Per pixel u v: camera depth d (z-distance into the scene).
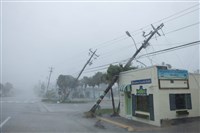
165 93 20.00
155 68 20.11
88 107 44.09
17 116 26.50
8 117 25.38
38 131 16.36
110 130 17.56
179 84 20.83
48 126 18.89
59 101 65.12
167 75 20.39
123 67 26.94
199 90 21.94
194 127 17.84
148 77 20.97
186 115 20.59
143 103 21.86
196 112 21.30
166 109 19.80
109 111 31.27
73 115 28.86
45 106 46.56
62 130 17.02
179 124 19.48
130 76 24.06
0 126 18.59
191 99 21.28
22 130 16.67
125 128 18.62
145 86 21.38
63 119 24.34
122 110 26.00
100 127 18.95
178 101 20.62
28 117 25.61
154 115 19.97
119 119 23.88
